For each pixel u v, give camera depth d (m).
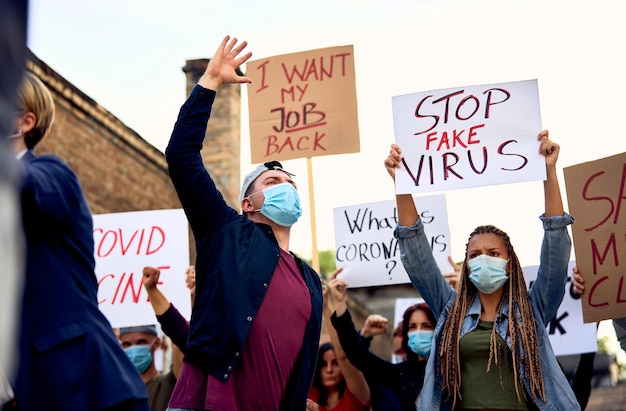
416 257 4.70
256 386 3.64
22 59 1.11
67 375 2.70
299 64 6.44
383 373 5.67
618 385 21.72
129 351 6.17
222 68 3.94
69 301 2.80
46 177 2.77
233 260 3.76
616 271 5.30
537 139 4.90
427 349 5.64
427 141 5.03
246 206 4.20
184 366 3.73
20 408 2.67
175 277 6.09
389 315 21.09
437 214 6.43
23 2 1.11
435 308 4.68
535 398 4.20
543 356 4.32
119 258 6.12
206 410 3.53
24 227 2.78
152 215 6.19
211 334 3.66
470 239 4.58
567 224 4.48
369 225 6.54
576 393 5.97
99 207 10.75
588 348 6.25
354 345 5.65
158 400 5.87
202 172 3.86
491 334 4.33
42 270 2.79
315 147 6.27
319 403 6.07
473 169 4.93
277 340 3.71
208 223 3.89
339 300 5.81
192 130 3.82
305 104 6.36
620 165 5.40
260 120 6.43
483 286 4.43
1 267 1.09
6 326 1.09
